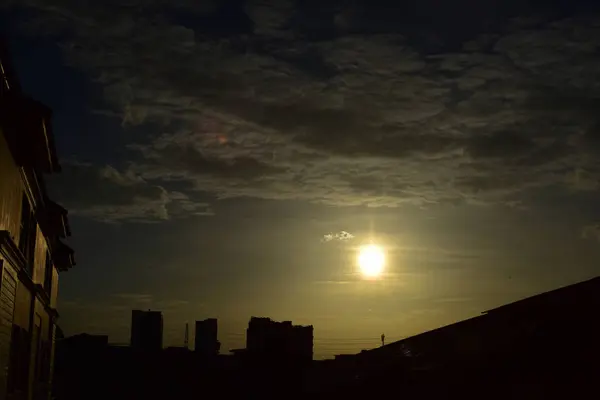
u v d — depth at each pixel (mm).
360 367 21453
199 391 46562
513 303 15172
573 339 13875
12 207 13875
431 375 17156
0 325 12984
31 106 13062
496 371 15133
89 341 53531
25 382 18062
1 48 11086
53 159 15961
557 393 13820
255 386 42562
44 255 21609
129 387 50094
